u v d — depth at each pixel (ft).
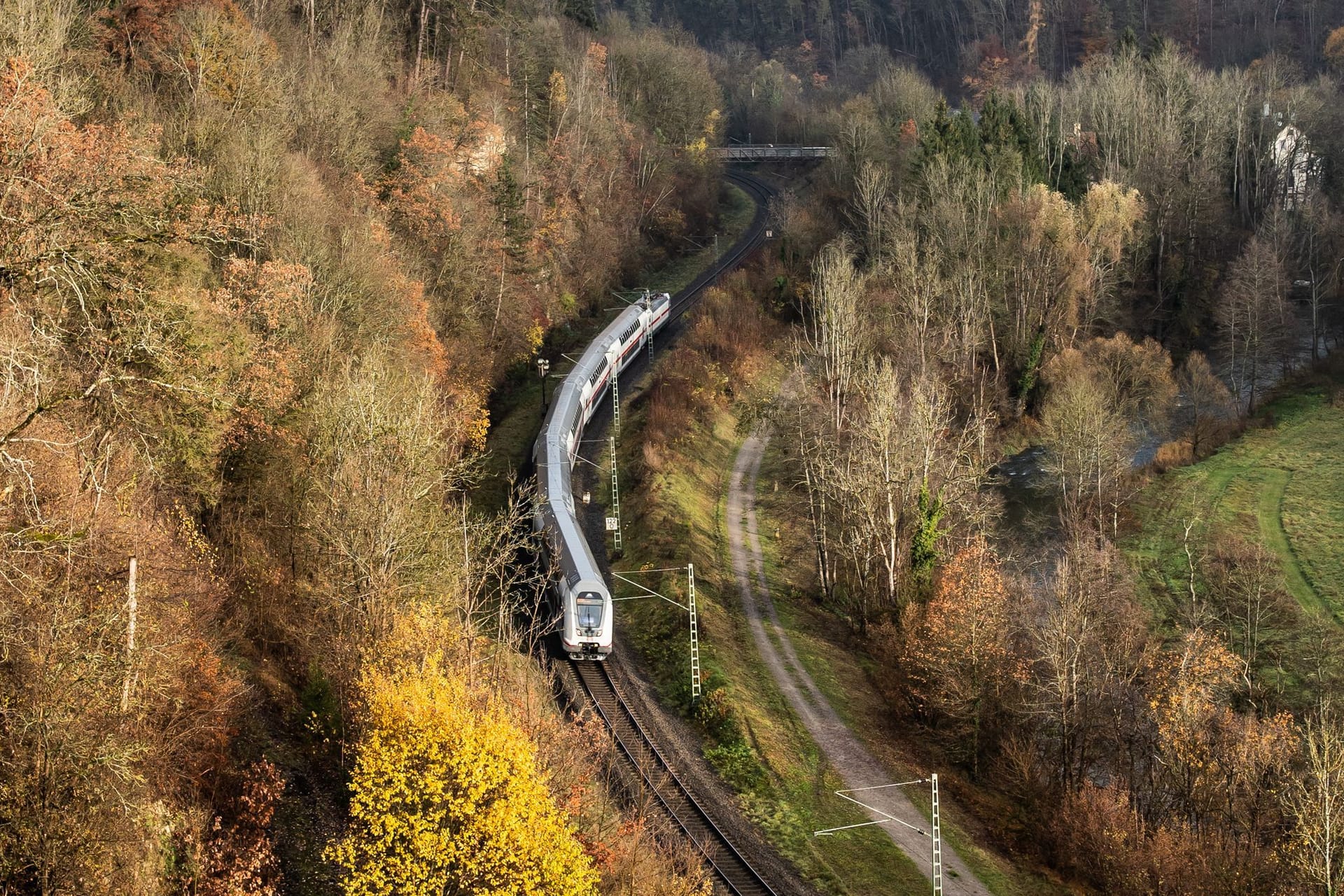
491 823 111.04
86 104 187.93
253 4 315.58
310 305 200.44
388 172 298.97
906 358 317.63
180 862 109.40
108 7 250.78
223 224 176.04
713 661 216.13
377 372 178.40
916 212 401.70
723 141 634.02
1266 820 176.55
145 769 111.45
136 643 110.22
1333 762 169.07
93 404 134.62
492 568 185.37
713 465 323.98
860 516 245.45
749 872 158.71
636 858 140.77
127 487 133.39
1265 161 480.23
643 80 566.36
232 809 123.85
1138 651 222.28
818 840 173.27
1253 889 162.91
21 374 120.37
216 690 128.98
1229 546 279.28
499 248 328.08
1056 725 205.77
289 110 271.90
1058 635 201.36
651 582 247.50
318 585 162.09
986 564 227.61
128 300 134.82
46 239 116.06
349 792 134.00
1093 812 178.50
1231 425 345.10
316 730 141.38
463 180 328.90
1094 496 299.17
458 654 144.97
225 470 167.84
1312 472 314.14
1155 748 195.72
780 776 187.62
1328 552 278.67
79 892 94.68
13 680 98.53
